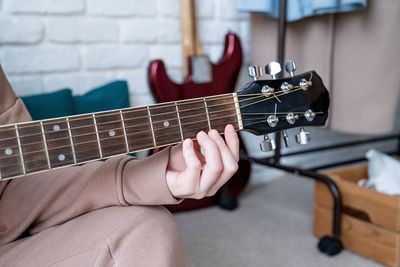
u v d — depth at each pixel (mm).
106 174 570
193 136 618
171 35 1533
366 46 1336
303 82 685
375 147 2193
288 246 1213
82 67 1378
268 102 662
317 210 1259
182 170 599
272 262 1118
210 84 1466
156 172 558
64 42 1333
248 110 650
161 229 523
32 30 1270
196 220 1420
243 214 1469
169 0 1510
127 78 1466
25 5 1251
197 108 618
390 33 1303
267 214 1467
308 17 1426
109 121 571
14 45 1252
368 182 1249
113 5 1404
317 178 1226
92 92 1311
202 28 1603
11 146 524
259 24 1541
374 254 1106
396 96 1376
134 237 509
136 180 562
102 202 567
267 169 1872
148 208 559
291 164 1938
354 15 1333
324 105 714
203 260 1132
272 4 1366
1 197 651
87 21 1366
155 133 596
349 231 1172
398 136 1859
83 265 520
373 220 1104
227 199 1504
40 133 537
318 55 1422
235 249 1196
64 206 594
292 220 1410
